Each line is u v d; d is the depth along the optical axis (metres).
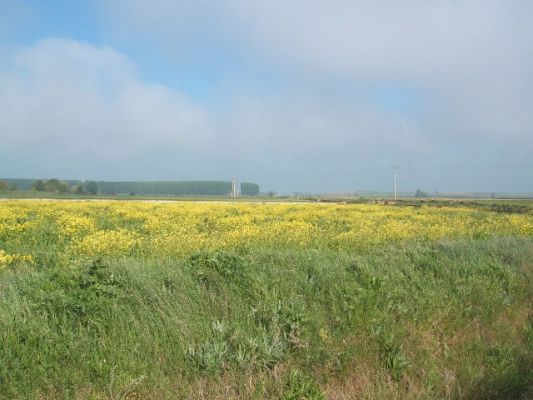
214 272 6.05
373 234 11.80
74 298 4.92
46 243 11.77
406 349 5.00
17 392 3.79
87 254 8.90
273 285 5.96
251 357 4.45
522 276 7.62
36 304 4.78
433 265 7.66
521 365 4.82
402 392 4.25
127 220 18.48
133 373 4.10
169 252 8.91
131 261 7.07
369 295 5.82
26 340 4.23
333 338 4.97
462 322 5.80
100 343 4.35
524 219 19.30
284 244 10.43
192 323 4.85
